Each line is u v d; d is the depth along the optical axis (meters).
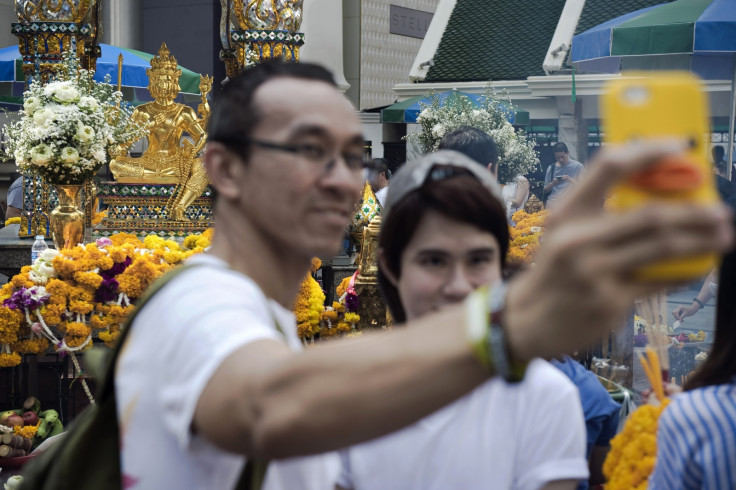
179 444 0.95
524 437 1.60
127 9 16.12
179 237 6.97
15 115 13.27
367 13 18.92
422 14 20.42
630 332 3.68
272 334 0.88
